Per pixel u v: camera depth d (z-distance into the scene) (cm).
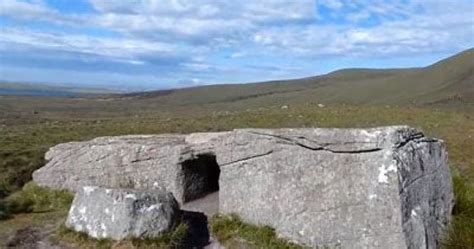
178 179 1431
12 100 18525
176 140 1545
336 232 1122
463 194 1370
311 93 16675
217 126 5244
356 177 1120
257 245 1164
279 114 5659
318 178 1163
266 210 1216
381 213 1076
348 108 5581
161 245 1116
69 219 1202
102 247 1111
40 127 5994
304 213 1166
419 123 4378
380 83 14912
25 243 1151
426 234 1105
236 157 1278
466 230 1157
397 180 1073
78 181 1595
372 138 1109
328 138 1156
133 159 1514
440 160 1310
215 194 1499
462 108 8669
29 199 1530
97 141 1655
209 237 1211
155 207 1155
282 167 1209
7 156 3041
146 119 7350
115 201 1149
